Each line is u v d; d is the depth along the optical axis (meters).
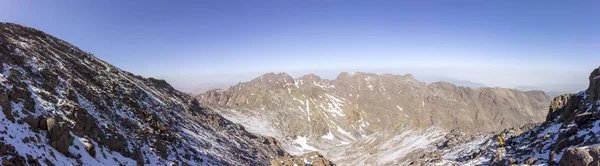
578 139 32.88
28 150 23.58
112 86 62.97
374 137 162.00
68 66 57.47
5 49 43.75
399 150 116.06
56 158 25.89
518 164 37.31
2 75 31.97
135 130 47.44
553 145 38.72
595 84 42.88
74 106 36.41
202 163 52.94
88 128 34.34
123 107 54.25
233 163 63.31
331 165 66.00
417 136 125.62
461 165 51.78
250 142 106.38
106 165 31.23
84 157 29.48
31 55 49.12
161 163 42.56
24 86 34.19
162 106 76.19
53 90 40.84
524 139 53.72
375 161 113.56
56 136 27.73
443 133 112.06
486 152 54.66
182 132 64.81
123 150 37.34
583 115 37.94
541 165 33.91
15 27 61.84
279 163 61.31
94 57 85.06
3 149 21.31
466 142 82.25
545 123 55.38
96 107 45.62
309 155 66.88
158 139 49.03
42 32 69.75
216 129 94.19
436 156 77.19
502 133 76.75
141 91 75.50
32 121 27.19
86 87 51.31
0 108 25.72
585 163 24.67
